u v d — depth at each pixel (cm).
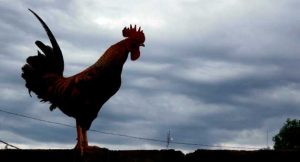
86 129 235
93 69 237
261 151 209
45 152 235
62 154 233
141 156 224
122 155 226
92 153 229
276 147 1199
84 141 232
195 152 218
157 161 222
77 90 236
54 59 261
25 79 260
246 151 211
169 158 220
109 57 238
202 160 215
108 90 237
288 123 1216
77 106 234
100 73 235
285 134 1206
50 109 249
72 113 237
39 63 259
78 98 234
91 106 234
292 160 205
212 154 215
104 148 230
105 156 228
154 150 223
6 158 238
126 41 243
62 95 240
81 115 234
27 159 236
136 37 244
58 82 247
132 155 225
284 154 206
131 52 244
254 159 209
